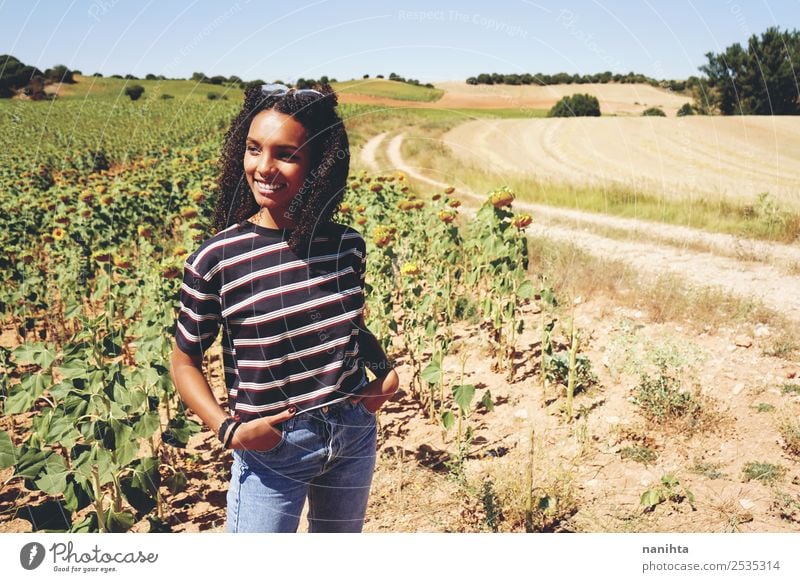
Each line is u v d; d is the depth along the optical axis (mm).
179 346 1691
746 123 28469
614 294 6633
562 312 5895
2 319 6867
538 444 3777
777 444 3615
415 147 15750
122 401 2607
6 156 21453
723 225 11891
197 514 3414
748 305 6227
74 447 2502
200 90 59219
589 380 4543
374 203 7270
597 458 3594
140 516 3365
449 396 4625
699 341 5340
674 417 3938
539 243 9102
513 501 3129
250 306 1612
